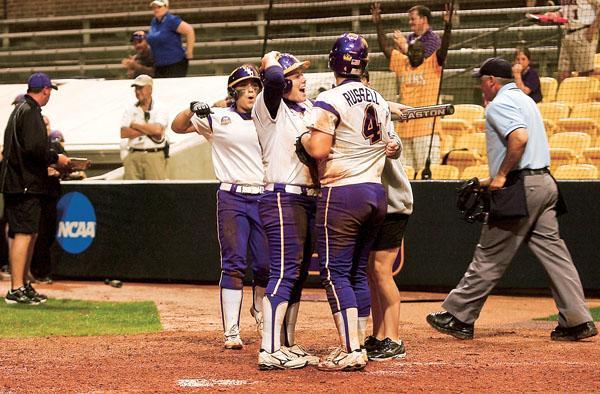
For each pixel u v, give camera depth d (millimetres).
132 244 41031
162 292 37438
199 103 22203
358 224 18297
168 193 40406
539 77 45844
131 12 68812
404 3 48531
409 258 36375
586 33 43406
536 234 23688
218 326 27016
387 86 40688
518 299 34656
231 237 22406
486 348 22062
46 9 72750
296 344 21969
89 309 31172
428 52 39219
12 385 17219
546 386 17047
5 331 25656
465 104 48562
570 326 23312
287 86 19375
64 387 17016
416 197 36281
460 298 23719
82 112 50250
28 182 32219
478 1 51094
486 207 23922
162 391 16547
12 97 54688
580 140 39781
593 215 34062
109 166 47219
